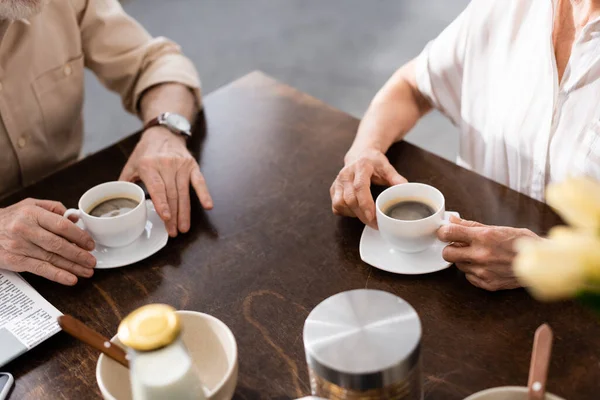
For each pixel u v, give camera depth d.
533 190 1.30
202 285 1.05
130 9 3.94
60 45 1.55
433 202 1.07
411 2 3.77
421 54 1.44
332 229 1.14
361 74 3.22
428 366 0.88
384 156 1.24
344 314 0.72
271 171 1.29
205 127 1.45
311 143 1.36
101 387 0.76
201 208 1.22
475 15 1.32
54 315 1.01
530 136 1.26
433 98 1.42
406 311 0.72
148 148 1.33
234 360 0.78
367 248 1.07
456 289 0.99
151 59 1.63
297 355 0.92
